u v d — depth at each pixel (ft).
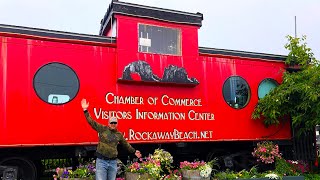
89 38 24.86
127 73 25.26
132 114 25.68
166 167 24.38
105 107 24.82
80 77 24.26
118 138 19.98
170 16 27.27
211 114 28.58
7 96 21.90
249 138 30.12
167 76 26.53
